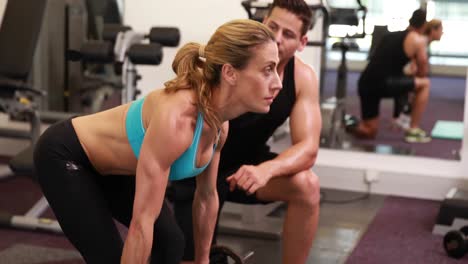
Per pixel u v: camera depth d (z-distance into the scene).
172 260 2.07
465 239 3.17
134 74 3.89
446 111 4.44
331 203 4.08
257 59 1.74
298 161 2.40
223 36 1.76
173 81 1.79
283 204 3.91
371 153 4.36
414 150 4.40
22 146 4.76
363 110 4.45
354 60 4.43
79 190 1.96
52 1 4.60
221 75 1.77
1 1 4.68
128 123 1.88
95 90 4.64
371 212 3.93
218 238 3.39
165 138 1.72
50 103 4.68
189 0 4.48
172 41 3.94
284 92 2.52
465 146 4.18
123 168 1.97
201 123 1.79
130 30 3.92
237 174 2.27
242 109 1.82
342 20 4.33
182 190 2.53
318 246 3.33
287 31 2.40
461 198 3.61
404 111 4.46
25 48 3.66
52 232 3.32
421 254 3.27
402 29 4.39
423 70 4.44
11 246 3.16
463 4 4.35
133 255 1.78
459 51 4.39
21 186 4.15
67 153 1.96
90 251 1.98
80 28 4.64
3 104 3.67
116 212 2.12
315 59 4.39
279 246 3.31
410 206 4.08
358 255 3.23
